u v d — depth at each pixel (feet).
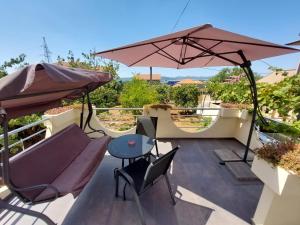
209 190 7.83
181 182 8.39
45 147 6.48
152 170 5.60
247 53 8.52
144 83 31.12
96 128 13.42
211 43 7.72
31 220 5.85
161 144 13.10
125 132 13.73
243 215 6.44
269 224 5.49
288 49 6.92
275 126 9.23
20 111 6.13
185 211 6.55
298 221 5.50
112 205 6.69
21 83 3.35
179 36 6.34
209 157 11.13
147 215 6.29
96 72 7.47
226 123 14.16
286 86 9.14
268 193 5.44
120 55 8.81
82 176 5.95
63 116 11.31
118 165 9.69
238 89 15.85
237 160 10.24
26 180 5.12
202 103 41.39
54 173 6.17
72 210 6.38
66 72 4.46
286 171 4.53
